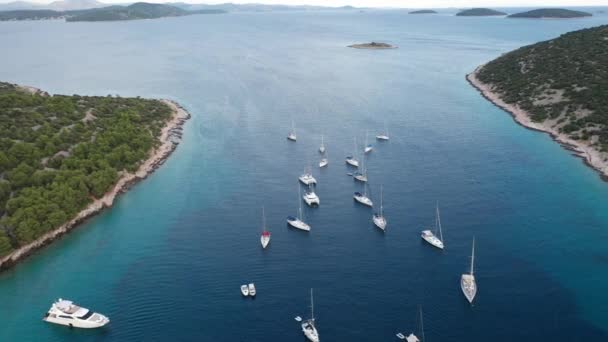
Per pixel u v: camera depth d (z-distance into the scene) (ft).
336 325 292.61
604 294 316.81
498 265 349.41
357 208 444.96
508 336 280.72
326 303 312.71
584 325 288.71
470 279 324.60
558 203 444.96
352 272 345.31
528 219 415.64
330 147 613.52
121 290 330.34
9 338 289.12
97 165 495.41
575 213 425.28
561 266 347.97
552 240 382.22
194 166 555.28
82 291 330.13
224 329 291.58
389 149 600.39
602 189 474.49
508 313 299.58
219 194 479.41
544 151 582.76
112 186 483.51
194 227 414.21
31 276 348.38
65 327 297.33
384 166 543.80
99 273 350.43
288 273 345.51
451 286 326.85
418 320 295.07
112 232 408.05
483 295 316.19
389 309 305.53
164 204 459.73
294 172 533.14
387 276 339.57
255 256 368.27
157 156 581.53
